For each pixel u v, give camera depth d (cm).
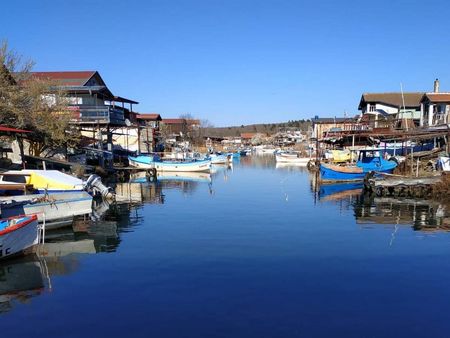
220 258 1380
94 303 1003
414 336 848
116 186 3616
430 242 1619
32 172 2039
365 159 3962
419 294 1068
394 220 2083
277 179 4369
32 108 2770
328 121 7725
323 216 2184
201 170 5144
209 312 948
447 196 2828
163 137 8069
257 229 1848
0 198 1694
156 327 877
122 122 4178
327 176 3881
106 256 1412
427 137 3516
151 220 2069
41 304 999
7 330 868
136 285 1122
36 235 1427
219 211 2339
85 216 2095
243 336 838
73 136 3228
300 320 911
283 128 18525
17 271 1253
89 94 4209
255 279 1170
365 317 930
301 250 1487
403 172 3566
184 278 1177
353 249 1505
